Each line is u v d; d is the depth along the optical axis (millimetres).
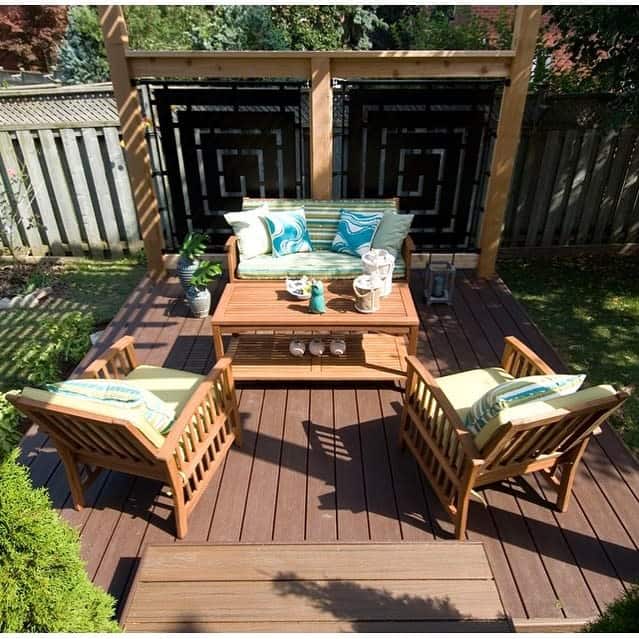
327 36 8680
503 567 2301
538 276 5355
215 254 5113
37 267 5793
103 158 5496
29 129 5250
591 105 4945
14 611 1474
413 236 5070
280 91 4367
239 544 2309
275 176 4762
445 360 3762
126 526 2518
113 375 2887
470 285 4895
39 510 1607
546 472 2646
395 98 4406
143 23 7430
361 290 3289
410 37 7141
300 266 3926
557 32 5473
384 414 3240
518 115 4281
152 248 4859
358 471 2816
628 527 2486
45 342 4379
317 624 1980
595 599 2168
